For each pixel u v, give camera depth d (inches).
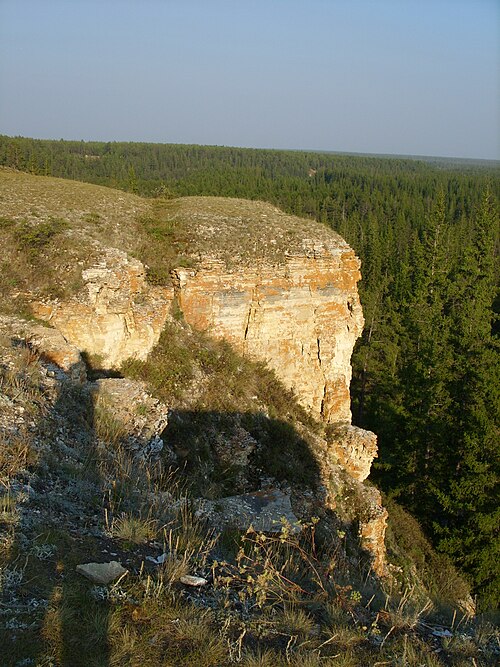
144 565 239.8
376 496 757.9
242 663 183.5
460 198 4015.8
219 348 805.9
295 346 879.7
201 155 5698.8
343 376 930.1
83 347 644.1
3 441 314.8
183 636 191.6
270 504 561.6
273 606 229.8
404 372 1328.7
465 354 1250.0
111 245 764.0
